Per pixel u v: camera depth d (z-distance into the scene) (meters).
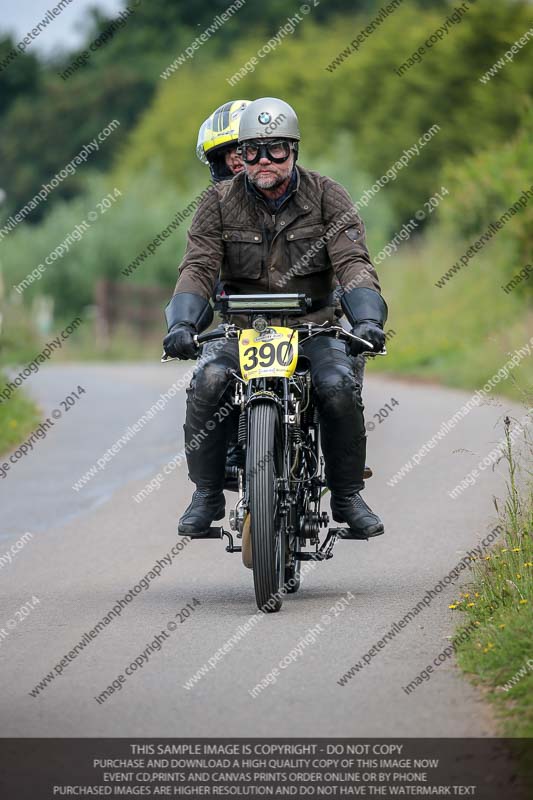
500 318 78.81
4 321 97.38
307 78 171.88
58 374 96.62
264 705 17.55
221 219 24.53
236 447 24.88
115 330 141.00
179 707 17.67
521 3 144.25
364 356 25.52
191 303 24.00
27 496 39.47
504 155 78.69
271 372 22.64
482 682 18.08
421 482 37.94
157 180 159.12
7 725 17.22
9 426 54.84
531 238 73.75
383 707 17.22
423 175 152.25
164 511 36.25
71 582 27.05
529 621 19.66
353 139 157.75
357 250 24.12
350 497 24.52
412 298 94.19
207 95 188.38
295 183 24.20
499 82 143.62
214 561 29.28
